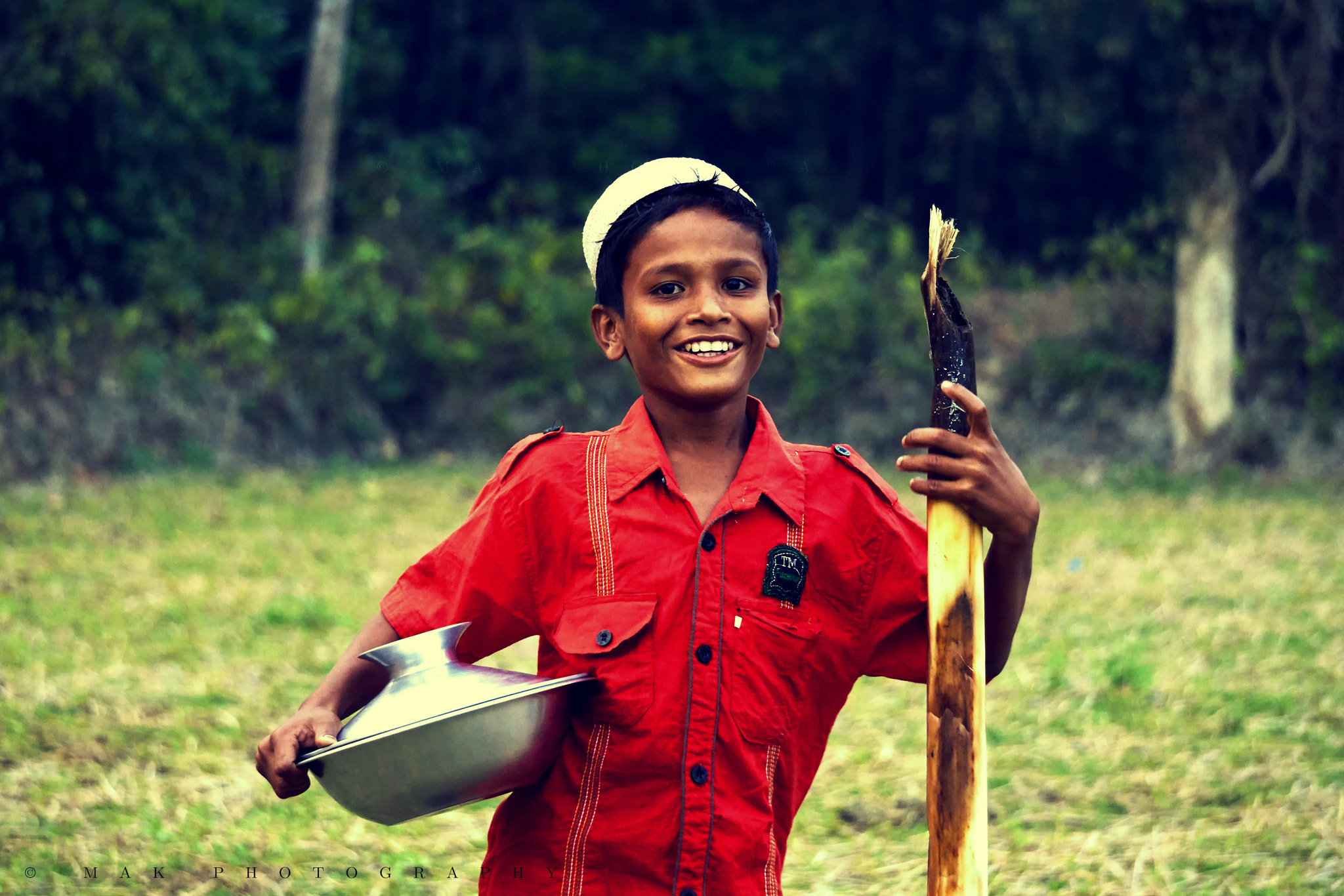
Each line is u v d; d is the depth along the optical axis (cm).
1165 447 1400
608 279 215
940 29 1962
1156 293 1498
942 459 189
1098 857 406
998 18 1841
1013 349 1542
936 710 190
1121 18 1667
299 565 833
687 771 196
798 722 207
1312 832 423
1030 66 1798
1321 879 387
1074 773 485
